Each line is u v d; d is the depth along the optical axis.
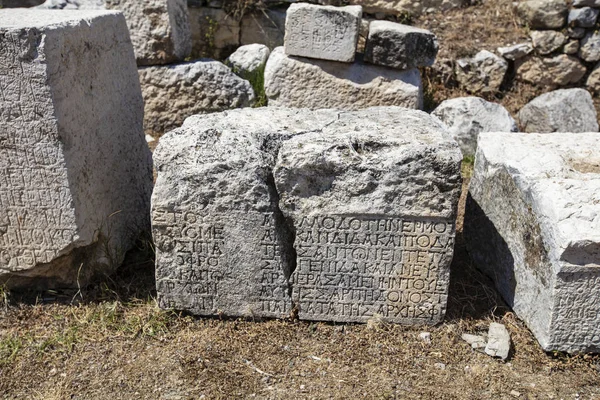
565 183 3.01
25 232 3.25
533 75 6.43
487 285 3.55
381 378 2.87
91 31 3.37
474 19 6.73
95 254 3.47
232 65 6.18
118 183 3.71
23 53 2.90
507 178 3.32
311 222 2.99
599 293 2.85
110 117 3.62
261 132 3.02
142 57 5.63
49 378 2.88
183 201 2.99
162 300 3.22
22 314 3.29
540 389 2.83
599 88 6.35
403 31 5.42
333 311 3.19
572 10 6.17
